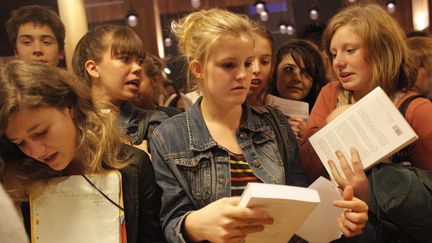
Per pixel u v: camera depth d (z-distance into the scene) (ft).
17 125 3.50
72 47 12.93
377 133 3.88
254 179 4.04
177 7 19.27
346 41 4.56
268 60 5.92
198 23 4.06
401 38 4.50
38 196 3.89
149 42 19.30
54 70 3.89
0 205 2.33
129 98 6.04
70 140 3.82
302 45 7.48
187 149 4.09
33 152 3.62
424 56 5.10
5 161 3.94
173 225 3.71
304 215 3.22
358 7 4.79
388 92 4.45
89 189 3.87
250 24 4.29
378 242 4.18
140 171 4.13
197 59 3.97
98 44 5.98
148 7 19.20
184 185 3.93
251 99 5.74
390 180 3.85
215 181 3.96
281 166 4.23
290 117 6.21
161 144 4.14
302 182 4.55
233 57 3.77
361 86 4.59
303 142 5.22
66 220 3.82
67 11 12.85
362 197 3.94
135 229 4.00
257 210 3.03
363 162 3.94
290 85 7.26
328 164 4.15
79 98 4.04
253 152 4.17
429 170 4.05
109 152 4.05
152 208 4.17
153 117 5.97
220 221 3.18
